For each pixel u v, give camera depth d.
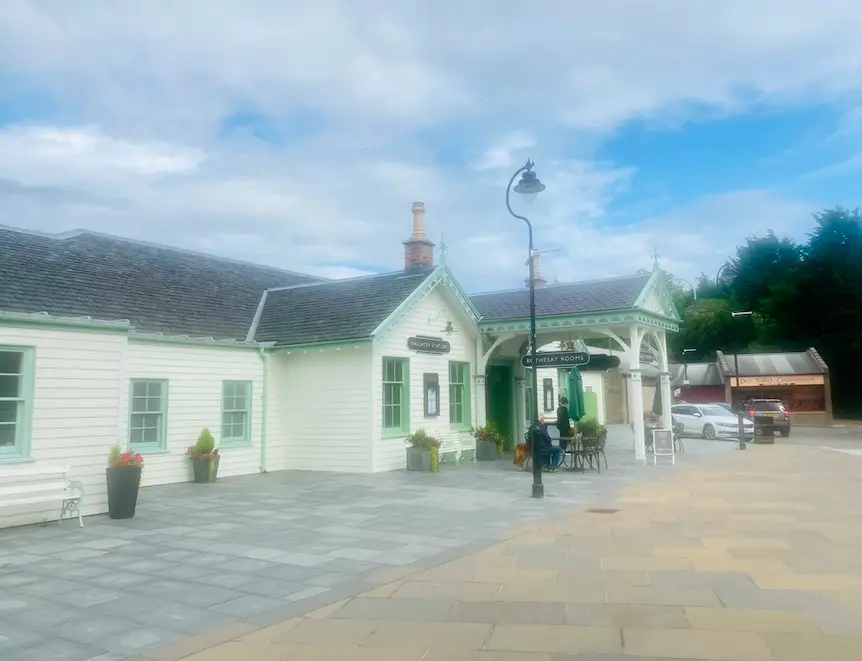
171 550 8.70
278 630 5.73
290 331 18.58
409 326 18.78
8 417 10.46
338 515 11.20
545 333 22.22
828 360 56.62
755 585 6.84
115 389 11.66
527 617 5.96
